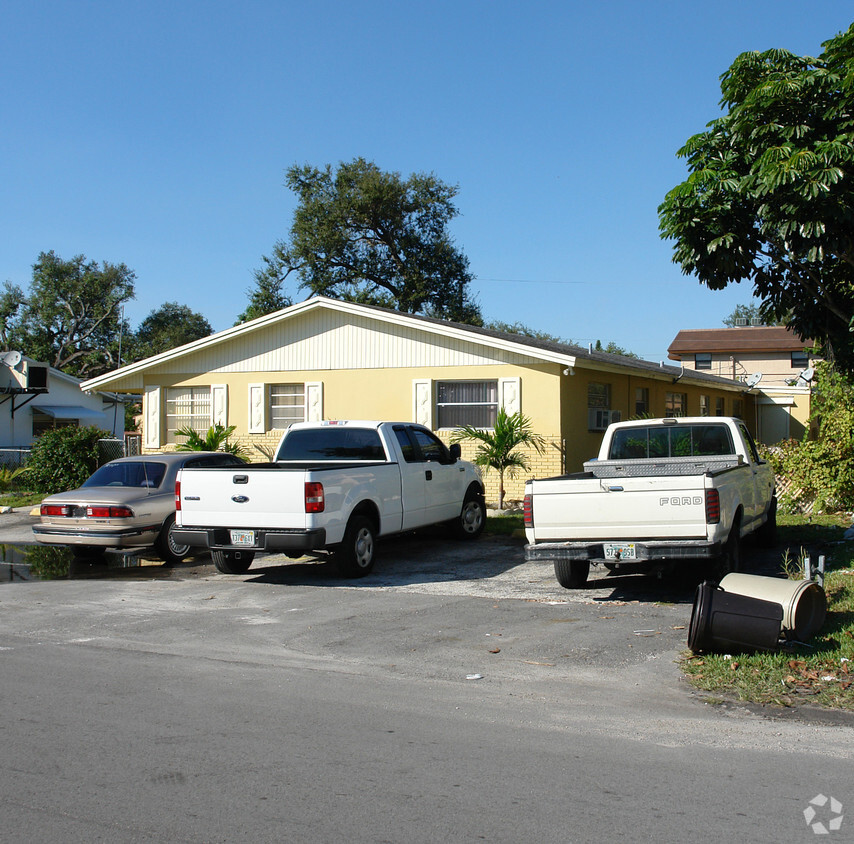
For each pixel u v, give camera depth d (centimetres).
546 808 416
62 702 589
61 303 6388
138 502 1260
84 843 382
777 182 1020
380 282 5025
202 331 7519
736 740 516
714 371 5194
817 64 1107
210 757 485
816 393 1582
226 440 2006
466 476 1396
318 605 933
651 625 802
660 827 396
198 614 898
